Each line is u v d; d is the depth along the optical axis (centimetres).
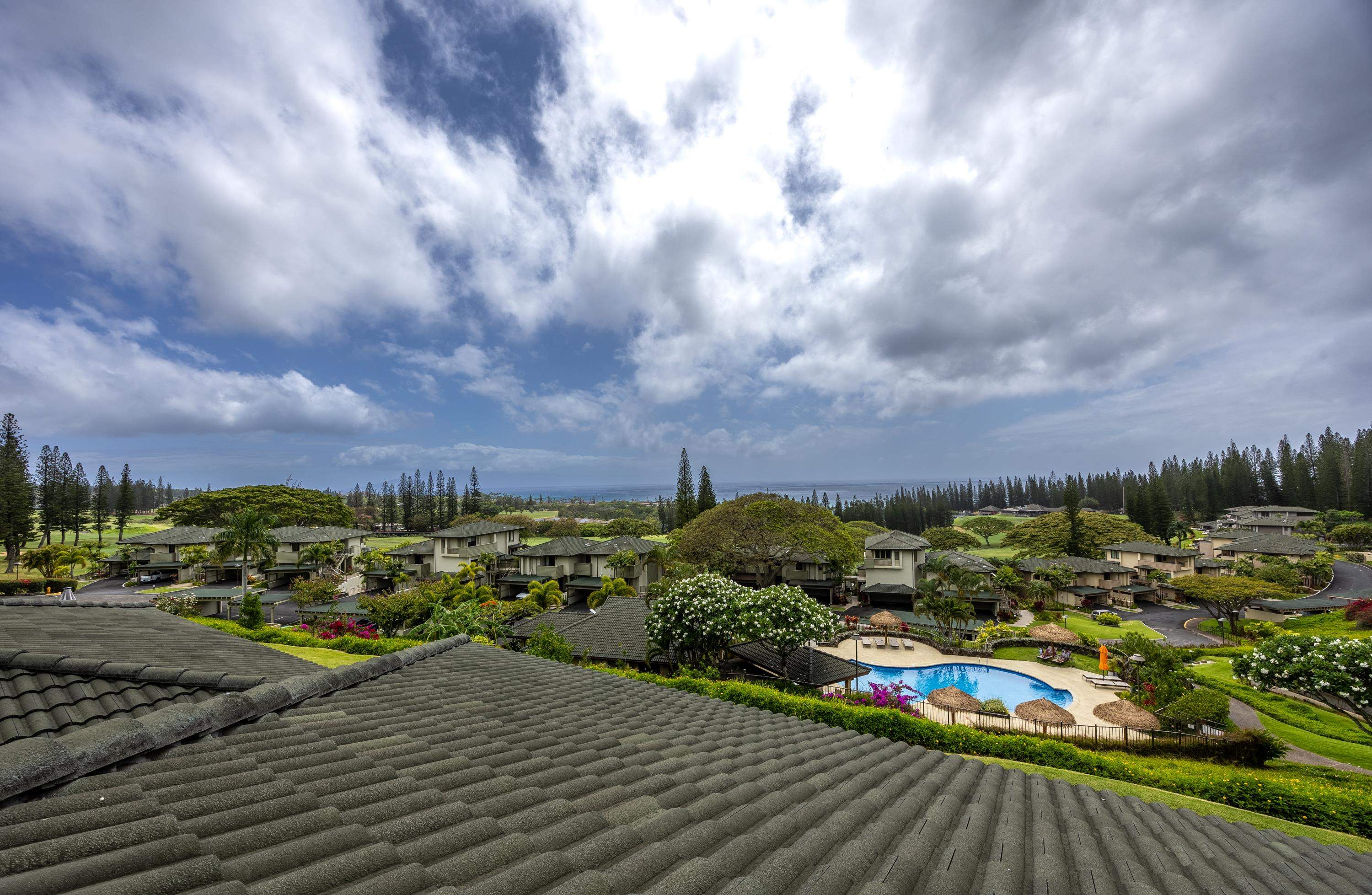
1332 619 4038
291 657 1062
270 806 372
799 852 410
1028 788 736
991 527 11812
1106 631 4412
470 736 634
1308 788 1337
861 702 2241
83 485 8119
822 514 5275
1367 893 555
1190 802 1367
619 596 3497
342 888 295
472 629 2831
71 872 269
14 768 339
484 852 347
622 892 328
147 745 433
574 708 870
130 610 1284
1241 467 10912
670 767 612
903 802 582
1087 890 420
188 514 7719
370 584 5822
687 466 7606
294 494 8612
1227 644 3994
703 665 2514
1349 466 10331
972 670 3347
